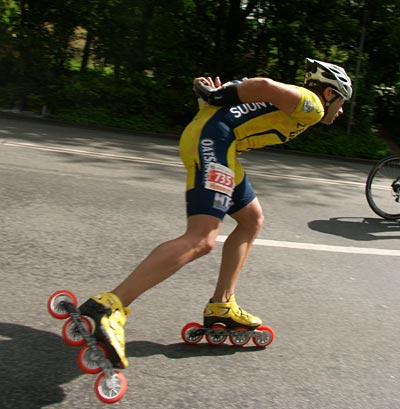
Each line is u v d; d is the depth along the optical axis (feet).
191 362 9.95
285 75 47.34
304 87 10.35
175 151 33.76
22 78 41.83
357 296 13.87
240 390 9.26
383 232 20.29
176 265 8.87
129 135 39.86
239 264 10.45
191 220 9.20
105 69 45.34
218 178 9.16
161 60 44.78
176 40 45.65
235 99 9.37
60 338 10.19
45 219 16.72
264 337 10.77
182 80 45.03
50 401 8.34
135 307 11.78
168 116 44.68
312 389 9.55
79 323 8.22
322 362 10.50
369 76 47.85
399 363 10.80
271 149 41.32
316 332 11.67
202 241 9.05
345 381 9.93
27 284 12.27
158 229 17.20
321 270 15.34
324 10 45.91
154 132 41.70
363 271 15.72
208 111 9.70
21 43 41.75
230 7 46.14
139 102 42.73
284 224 19.52
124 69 44.98
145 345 10.34
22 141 29.50
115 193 20.72
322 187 27.68
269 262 15.42
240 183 10.16
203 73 46.24
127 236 16.22
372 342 11.53
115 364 8.21
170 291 12.78
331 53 47.85
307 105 9.35
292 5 45.24
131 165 26.53
